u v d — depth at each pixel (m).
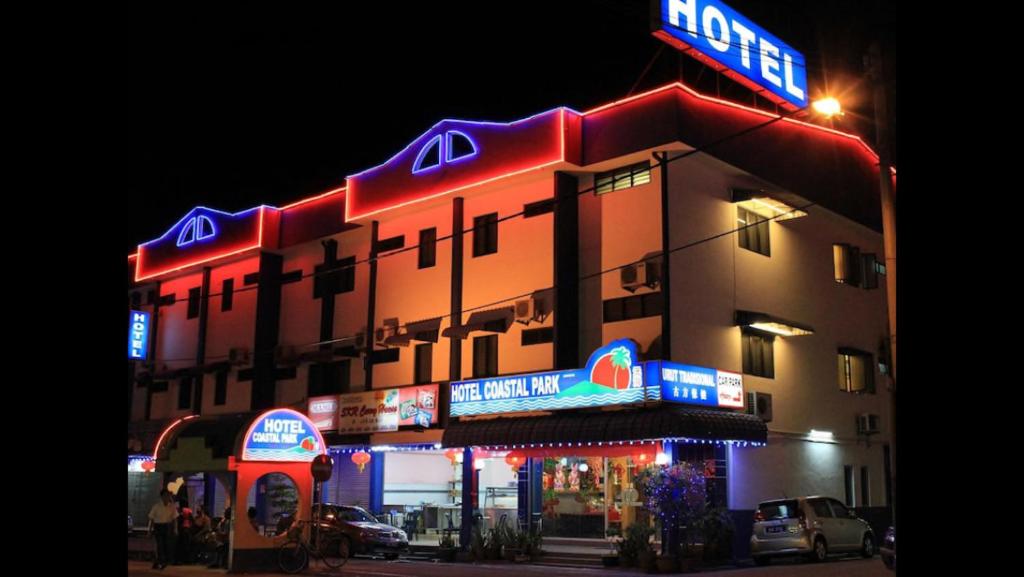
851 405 30.44
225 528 22.81
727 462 24.48
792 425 27.22
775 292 27.62
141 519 39.88
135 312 35.38
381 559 26.98
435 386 28.48
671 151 24.75
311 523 22.41
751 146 26.42
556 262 26.19
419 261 30.83
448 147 29.36
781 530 22.75
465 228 29.30
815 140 29.30
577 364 26.05
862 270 32.34
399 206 30.56
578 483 26.62
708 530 22.47
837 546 23.38
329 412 31.78
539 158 26.20
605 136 25.55
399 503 32.47
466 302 28.78
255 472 21.77
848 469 29.69
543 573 21.41
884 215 14.07
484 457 26.98
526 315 26.58
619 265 25.17
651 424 22.05
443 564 24.66
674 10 24.84
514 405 25.53
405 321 30.81
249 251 36.00
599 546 25.03
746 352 26.16
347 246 34.12
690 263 24.66
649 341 24.19
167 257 40.12
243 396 36.03
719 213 25.95
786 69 28.41
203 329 38.41
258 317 35.75
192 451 22.72
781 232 28.45
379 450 30.89
